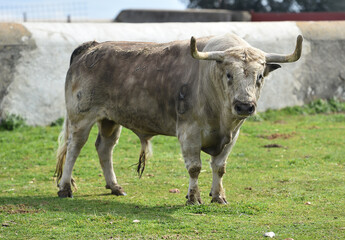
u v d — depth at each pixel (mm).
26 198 12953
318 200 12430
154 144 20016
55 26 23328
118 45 13281
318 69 27328
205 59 10648
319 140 20406
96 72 13047
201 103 11422
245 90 10336
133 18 38531
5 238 9766
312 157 17734
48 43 22797
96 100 13086
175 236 9781
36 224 10547
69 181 13219
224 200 12219
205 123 11492
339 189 13477
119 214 11281
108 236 9828
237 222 10609
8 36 22156
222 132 11438
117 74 12828
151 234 9898
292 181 14492
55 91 23062
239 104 10273
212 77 11047
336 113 26594
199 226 10305
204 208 11430
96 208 11922
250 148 19266
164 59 12375
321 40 27281
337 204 12031
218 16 37750
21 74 22344
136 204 12328
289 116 25656
